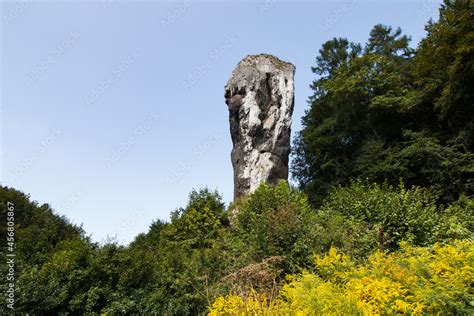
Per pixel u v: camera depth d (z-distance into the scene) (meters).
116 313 7.06
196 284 8.42
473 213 11.59
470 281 4.43
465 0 16.77
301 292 4.82
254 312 4.82
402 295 4.23
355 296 4.28
